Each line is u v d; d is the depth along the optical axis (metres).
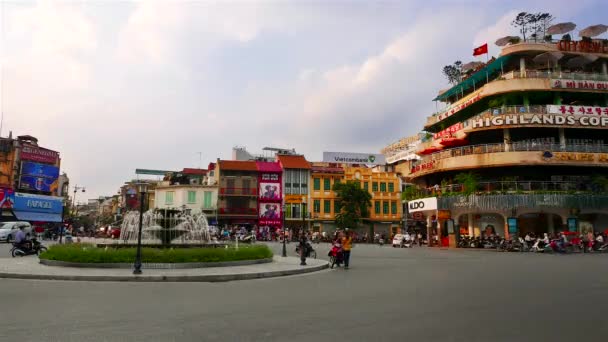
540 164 36.41
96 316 7.78
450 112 45.19
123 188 86.44
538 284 12.44
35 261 18.47
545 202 34.88
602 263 20.53
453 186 39.94
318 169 61.59
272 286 12.54
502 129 38.72
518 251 32.88
